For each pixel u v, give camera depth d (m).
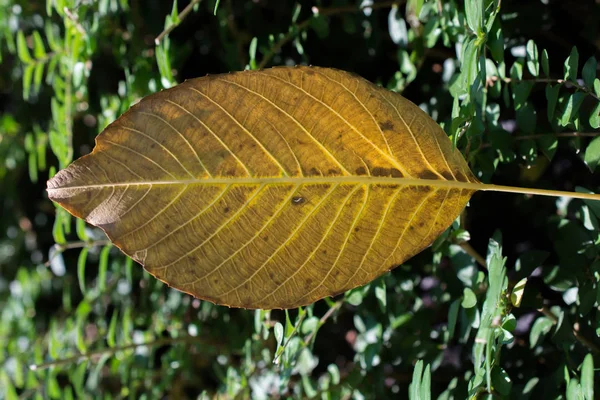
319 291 0.27
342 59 0.38
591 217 0.29
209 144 0.26
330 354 0.39
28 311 0.52
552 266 0.30
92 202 0.25
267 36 0.38
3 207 0.56
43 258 0.55
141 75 0.37
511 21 0.32
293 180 0.26
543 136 0.30
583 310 0.28
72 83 0.38
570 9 0.34
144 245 0.26
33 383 0.39
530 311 0.32
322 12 0.35
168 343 0.37
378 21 0.36
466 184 0.27
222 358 0.37
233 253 0.26
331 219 0.27
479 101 0.29
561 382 0.29
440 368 0.33
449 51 0.35
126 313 0.38
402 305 0.33
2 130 0.50
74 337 0.43
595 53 0.34
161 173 0.26
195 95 0.26
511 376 0.31
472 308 0.29
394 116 0.26
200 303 0.38
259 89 0.26
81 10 0.36
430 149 0.26
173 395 0.40
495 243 0.28
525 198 0.34
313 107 0.26
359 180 0.26
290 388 0.36
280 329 0.30
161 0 0.40
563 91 0.32
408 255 0.27
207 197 0.26
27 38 0.47
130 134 0.26
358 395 0.33
